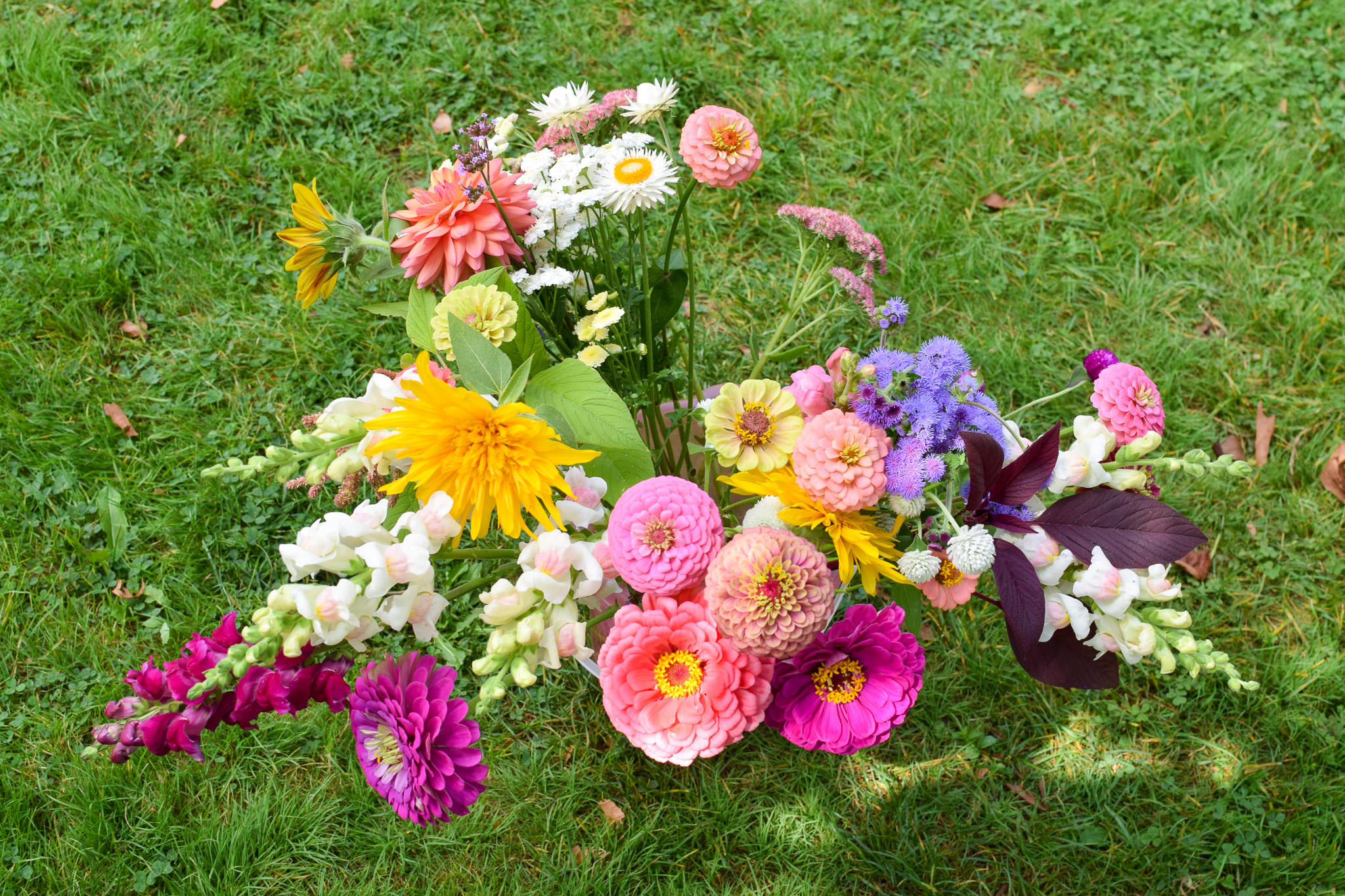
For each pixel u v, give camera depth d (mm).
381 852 1862
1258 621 2244
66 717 1949
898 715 1199
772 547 1082
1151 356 2600
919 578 1106
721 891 1874
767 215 2770
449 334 1159
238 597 2109
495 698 1060
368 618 1063
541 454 1060
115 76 2795
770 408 1262
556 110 1536
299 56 2922
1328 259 2793
